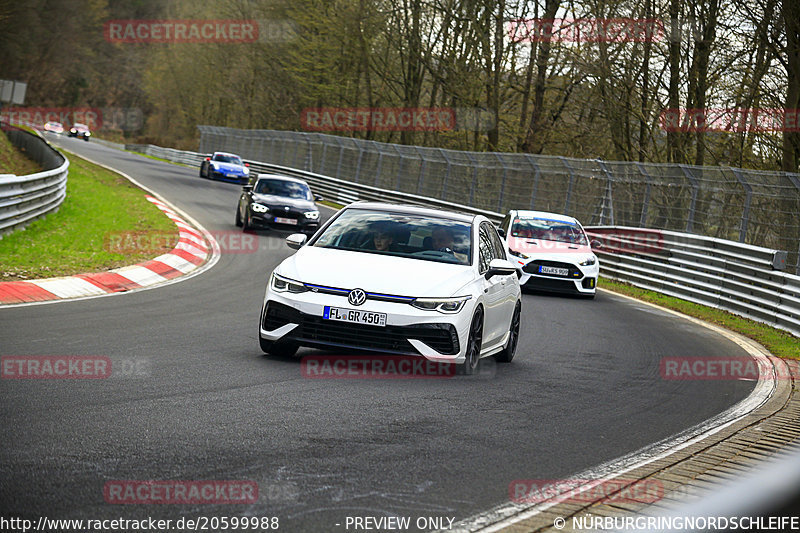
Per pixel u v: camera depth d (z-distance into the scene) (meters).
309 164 88.62
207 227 44.56
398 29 86.00
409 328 14.60
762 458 11.09
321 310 14.73
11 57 152.12
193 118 161.50
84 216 39.22
